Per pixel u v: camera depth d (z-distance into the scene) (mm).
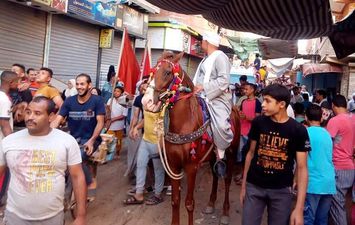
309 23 5703
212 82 4613
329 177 4090
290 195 3346
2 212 4875
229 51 20891
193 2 5828
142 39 18266
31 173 2797
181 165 4379
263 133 3342
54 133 2918
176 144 4262
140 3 16297
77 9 12148
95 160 5023
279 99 3227
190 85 4457
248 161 3566
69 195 4770
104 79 15227
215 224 5117
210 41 4832
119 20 15148
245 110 7094
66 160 2916
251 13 5824
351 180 4449
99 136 5105
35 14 11078
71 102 4992
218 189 6777
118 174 7328
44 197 2826
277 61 16312
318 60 16656
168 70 4172
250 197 3424
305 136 3232
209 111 4574
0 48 9906
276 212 3357
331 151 4152
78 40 13352
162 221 5156
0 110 4527
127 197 6020
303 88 18703
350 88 12758
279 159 3279
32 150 2799
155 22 19625
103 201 5828
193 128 4285
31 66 11141
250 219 3420
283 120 3301
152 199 5781
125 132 10203
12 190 2854
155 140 5527
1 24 9844
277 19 5855
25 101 5797
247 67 17266
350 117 4637
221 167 5152
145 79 6285
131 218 5219
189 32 21422
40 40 11445
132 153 6586
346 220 4535
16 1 9984
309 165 4102
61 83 10805
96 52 14617
